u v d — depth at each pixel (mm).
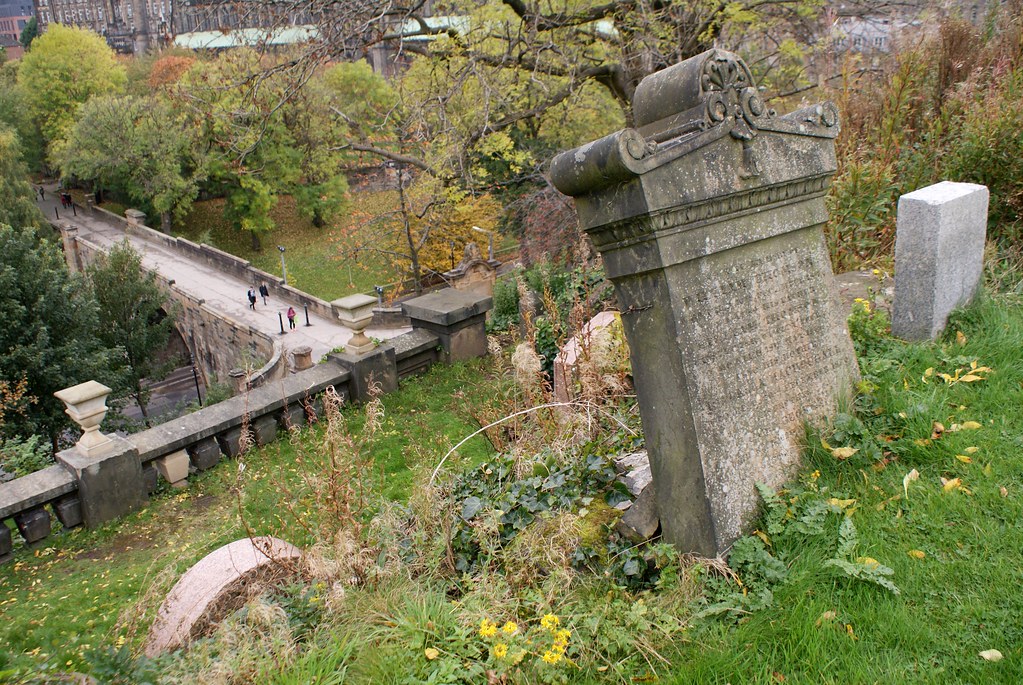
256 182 43688
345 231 38750
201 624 4516
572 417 5387
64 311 21125
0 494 8531
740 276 4023
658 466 3979
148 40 80500
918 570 3488
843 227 7898
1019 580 3332
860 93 10641
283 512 7762
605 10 14438
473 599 3643
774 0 13727
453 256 34688
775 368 4184
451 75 14906
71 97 57750
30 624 6707
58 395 8953
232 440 10195
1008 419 4434
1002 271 6773
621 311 3969
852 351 4680
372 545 4430
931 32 10516
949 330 5797
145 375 30359
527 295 7473
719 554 3812
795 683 3041
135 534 8609
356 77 39312
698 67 3779
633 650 3355
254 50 15125
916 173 8195
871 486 4043
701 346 3830
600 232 3809
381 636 3469
